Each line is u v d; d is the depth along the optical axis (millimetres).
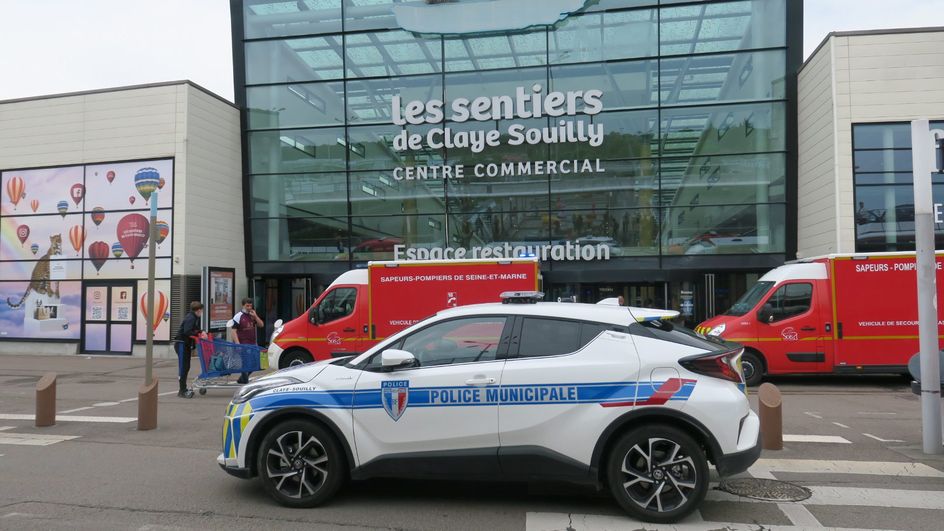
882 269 12266
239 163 22516
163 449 7453
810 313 12367
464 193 21328
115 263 20109
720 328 12672
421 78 21453
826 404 10617
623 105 20422
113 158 20281
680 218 20234
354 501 5363
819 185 17906
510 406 4887
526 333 5105
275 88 22359
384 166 21766
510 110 20906
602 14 20453
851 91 16766
